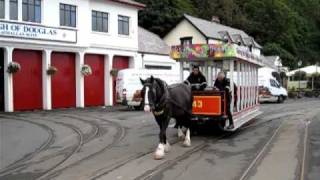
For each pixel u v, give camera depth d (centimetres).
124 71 3334
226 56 1775
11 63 3086
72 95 3628
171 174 1109
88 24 3688
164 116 1362
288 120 2459
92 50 3762
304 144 1559
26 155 1428
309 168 1158
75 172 1150
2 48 3095
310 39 10125
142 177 1079
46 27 3303
